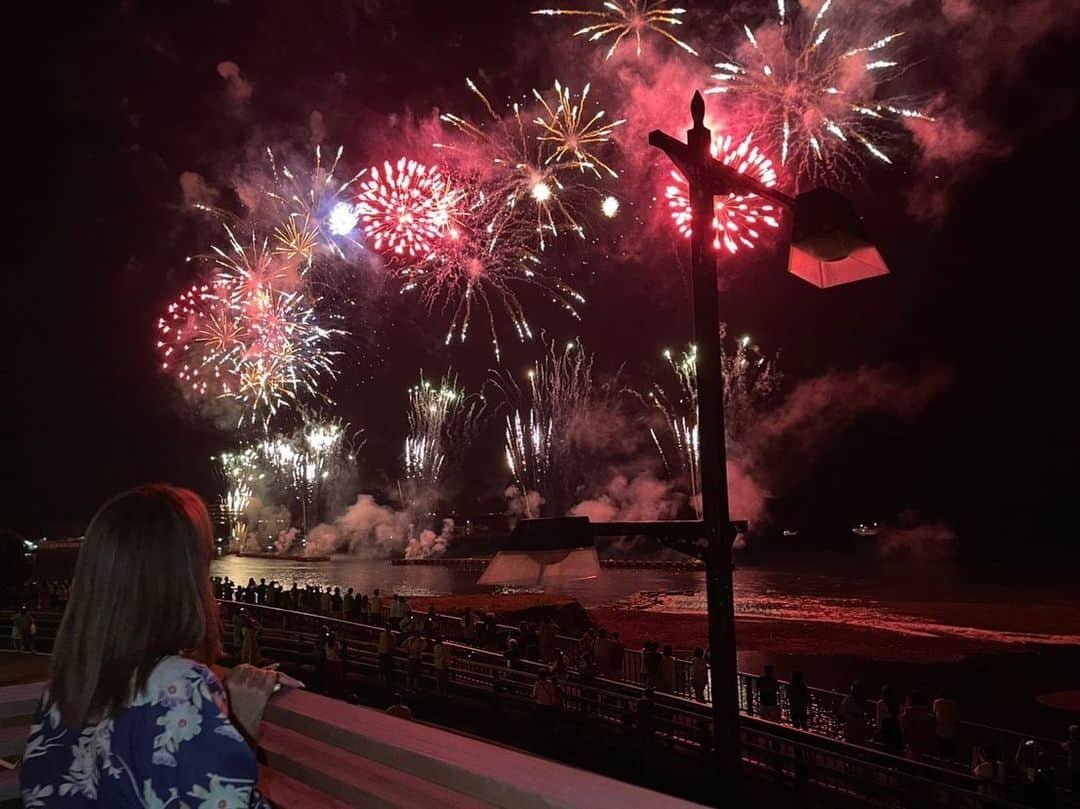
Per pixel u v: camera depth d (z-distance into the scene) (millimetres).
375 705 15859
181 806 1439
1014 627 33688
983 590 52594
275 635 19969
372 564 93875
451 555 107938
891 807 9922
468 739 1776
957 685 22719
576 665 16938
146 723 1479
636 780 11406
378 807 1775
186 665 1555
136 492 1713
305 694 2152
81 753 1531
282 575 73438
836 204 7484
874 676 24016
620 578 67438
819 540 132625
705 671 15430
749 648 28656
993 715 19469
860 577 65875
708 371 8359
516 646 16328
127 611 1562
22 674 9391
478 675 16453
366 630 20469
